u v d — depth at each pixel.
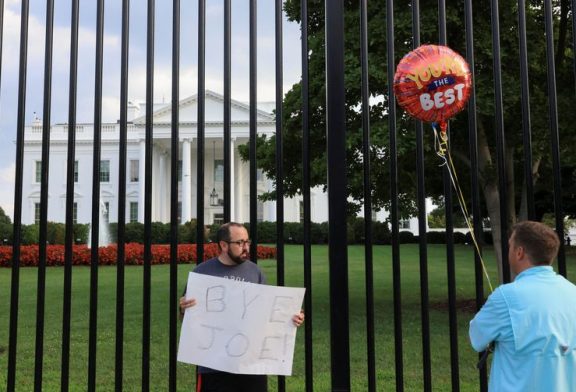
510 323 2.18
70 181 3.10
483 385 2.73
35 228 28.83
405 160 8.05
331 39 3.16
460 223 40.28
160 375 5.53
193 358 2.92
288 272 14.77
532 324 2.15
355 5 7.73
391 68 3.12
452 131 7.93
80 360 6.03
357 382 5.13
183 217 38.47
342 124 3.10
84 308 9.24
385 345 6.48
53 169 40.72
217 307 2.96
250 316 2.94
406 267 15.67
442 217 44.00
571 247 27.16
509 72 7.25
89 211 40.09
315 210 41.06
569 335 2.16
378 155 7.96
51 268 17.75
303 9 3.14
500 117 3.07
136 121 35.44
